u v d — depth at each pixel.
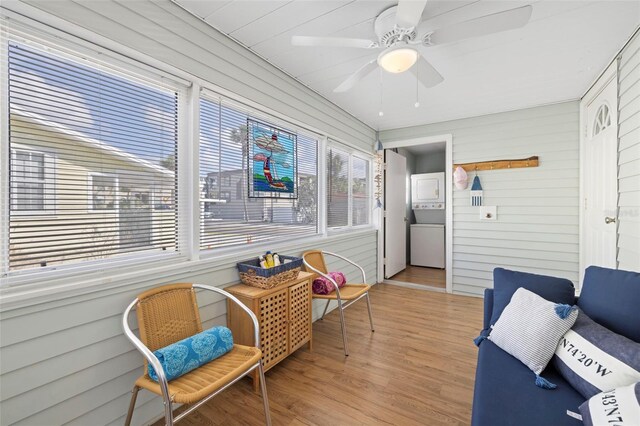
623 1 1.69
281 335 2.07
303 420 1.59
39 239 1.26
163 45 1.67
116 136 1.51
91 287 1.36
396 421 1.58
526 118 3.46
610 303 1.35
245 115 2.28
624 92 2.17
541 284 1.67
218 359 1.47
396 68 1.73
